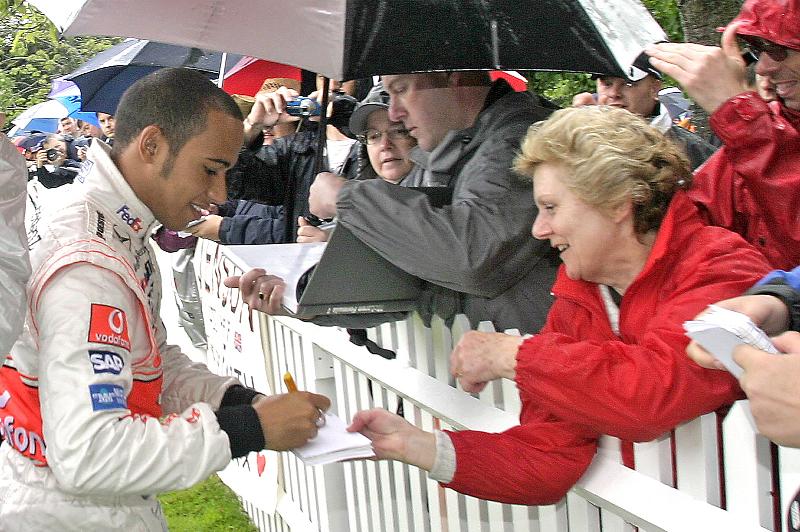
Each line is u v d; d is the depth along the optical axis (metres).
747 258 2.73
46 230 2.89
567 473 3.07
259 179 5.62
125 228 3.06
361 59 3.18
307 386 5.81
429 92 4.02
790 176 3.16
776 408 2.00
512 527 3.86
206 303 8.21
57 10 3.72
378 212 3.48
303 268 4.27
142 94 3.05
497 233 3.42
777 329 2.30
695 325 2.16
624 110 2.89
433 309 3.97
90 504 2.91
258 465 6.95
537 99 4.04
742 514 2.59
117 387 2.74
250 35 3.34
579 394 2.70
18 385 2.90
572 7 3.48
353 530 5.44
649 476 2.91
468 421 3.78
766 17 3.09
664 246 2.73
